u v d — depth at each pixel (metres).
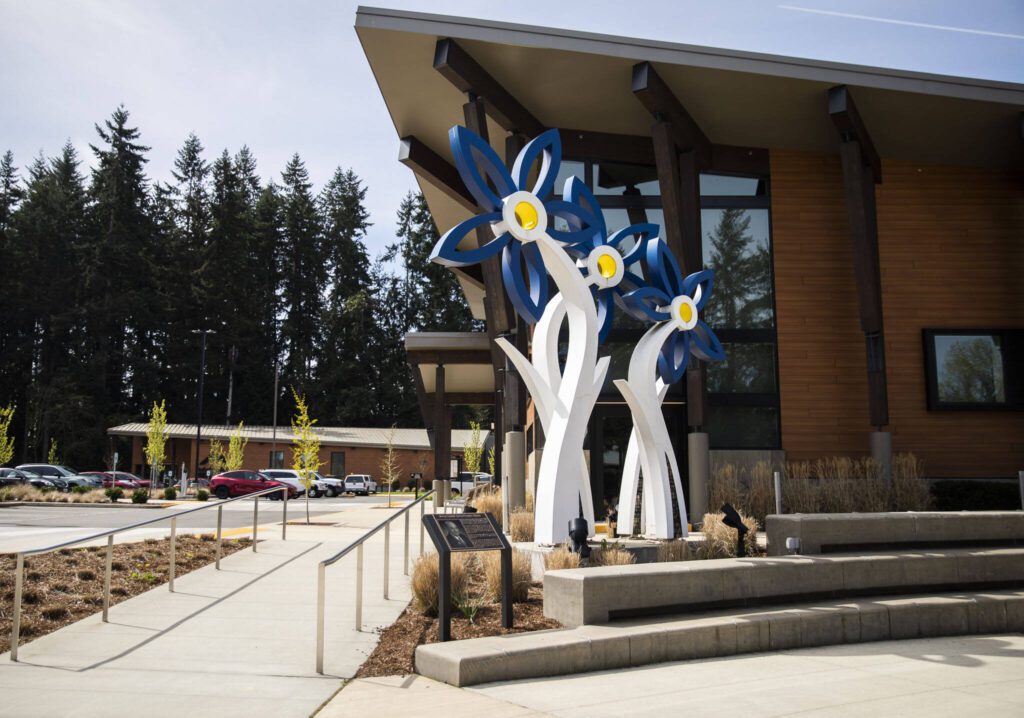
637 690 5.52
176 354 70.00
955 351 20.86
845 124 18.42
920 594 8.47
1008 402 20.53
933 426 20.52
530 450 24.52
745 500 16.67
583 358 10.61
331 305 81.56
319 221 86.06
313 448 24.80
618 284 12.16
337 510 26.50
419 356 31.00
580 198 11.93
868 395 19.75
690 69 17.66
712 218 21.47
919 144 20.55
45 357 66.25
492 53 17.50
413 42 17.22
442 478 30.64
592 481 19.92
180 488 42.62
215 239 74.06
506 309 19.00
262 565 10.99
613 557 9.45
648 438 12.08
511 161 19.61
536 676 5.93
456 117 20.42
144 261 70.56
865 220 18.89
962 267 21.22
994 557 8.85
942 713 4.93
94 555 10.29
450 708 5.07
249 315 75.00
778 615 7.19
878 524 9.21
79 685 5.64
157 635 7.16
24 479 36.41
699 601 7.40
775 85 18.14
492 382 36.00
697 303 13.62
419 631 7.23
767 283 21.09
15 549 10.99
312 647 6.82
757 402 20.42
